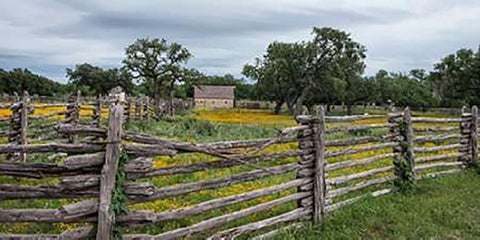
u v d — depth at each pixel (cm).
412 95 6731
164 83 7050
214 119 3972
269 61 5903
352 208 643
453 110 5656
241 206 623
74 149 371
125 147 388
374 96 6356
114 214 378
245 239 500
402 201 708
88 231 378
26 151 357
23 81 8000
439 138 952
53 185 365
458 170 985
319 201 589
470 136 1042
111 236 376
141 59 6675
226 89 10425
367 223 590
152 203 609
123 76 7475
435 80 7438
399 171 813
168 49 6725
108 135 374
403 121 836
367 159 749
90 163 373
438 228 581
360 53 5872
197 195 664
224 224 536
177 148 426
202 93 10219
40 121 1383
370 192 725
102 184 372
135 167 393
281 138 549
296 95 6100
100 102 1545
